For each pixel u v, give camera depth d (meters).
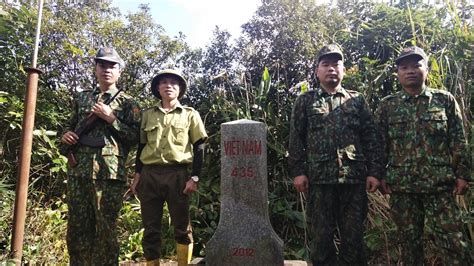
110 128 2.84
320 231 2.67
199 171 2.98
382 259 3.72
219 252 2.98
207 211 4.51
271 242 2.94
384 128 2.80
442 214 2.53
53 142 4.55
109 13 6.89
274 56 5.92
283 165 4.69
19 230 2.92
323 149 2.69
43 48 5.75
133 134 2.92
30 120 2.99
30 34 5.17
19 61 5.08
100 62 2.93
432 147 2.59
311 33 5.82
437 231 2.54
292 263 3.54
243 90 5.60
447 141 2.62
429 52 4.06
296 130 2.84
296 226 4.39
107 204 2.74
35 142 4.57
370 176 2.71
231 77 6.17
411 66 2.69
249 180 3.03
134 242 4.11
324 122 2.73
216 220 4.48
